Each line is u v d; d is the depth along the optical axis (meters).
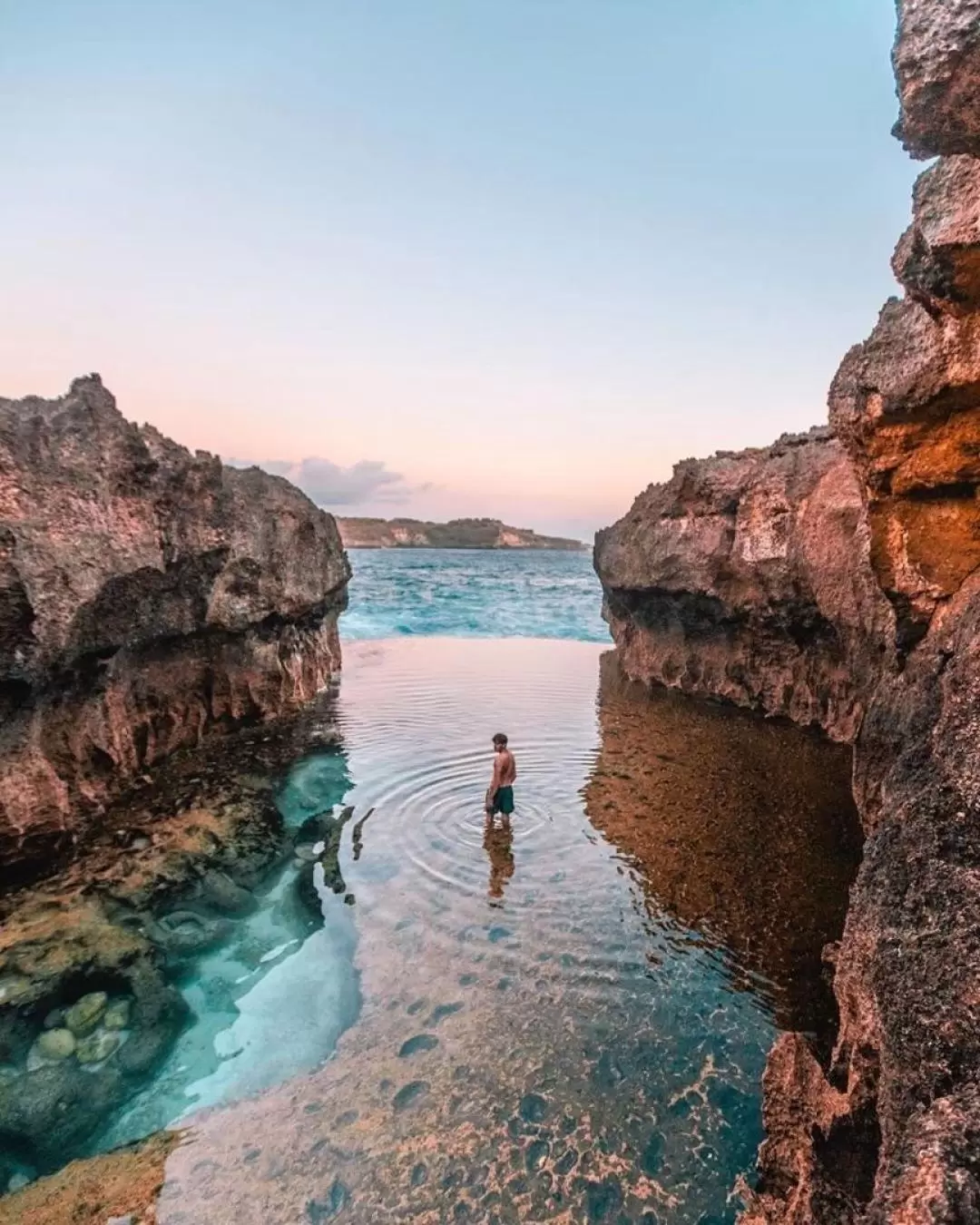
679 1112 6.96
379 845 12.45
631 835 12.73
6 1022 7.91
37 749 10.79
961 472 6.98
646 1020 8.18
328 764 16.48
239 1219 5.96
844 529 14.74
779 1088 6.13
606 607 33.72
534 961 9.25
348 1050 7.83
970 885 4.45
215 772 15.71
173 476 15.02
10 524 10.06
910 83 5.43
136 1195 6.16
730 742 18.08
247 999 8.63
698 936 9.73
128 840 12.11
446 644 35.50
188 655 17.06
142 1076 7.46
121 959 9.09
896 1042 4.30
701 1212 5.98
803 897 10.65
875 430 7.59
